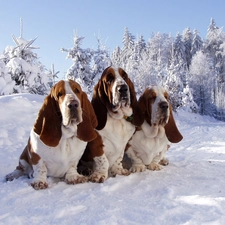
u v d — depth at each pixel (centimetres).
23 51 618
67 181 158
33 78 596
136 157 187
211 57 2592
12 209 122
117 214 115
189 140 388
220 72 2420
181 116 1161
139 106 177
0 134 296
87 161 181
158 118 170
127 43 2452
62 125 150
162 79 1444
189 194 136
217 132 503
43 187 149
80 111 146
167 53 2430
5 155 238
